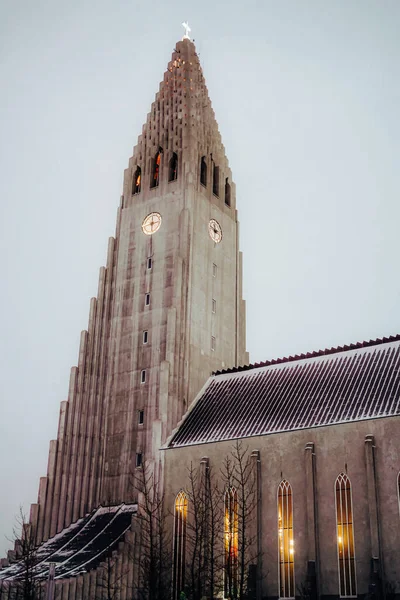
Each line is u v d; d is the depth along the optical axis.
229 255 98.00
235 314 95.88
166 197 93.88
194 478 71.00
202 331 88.38
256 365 81.62
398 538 58.69
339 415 65.56
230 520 64.88
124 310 90.62
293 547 63.59
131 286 91.50
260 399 75.19
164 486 72.88
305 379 74.50
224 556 65.38
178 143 96.44
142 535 67.94
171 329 83.38
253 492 66.69
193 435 74.69
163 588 61.72
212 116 103.56
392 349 71.50
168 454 74.25
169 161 96.31
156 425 76.56
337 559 60.91
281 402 72.50
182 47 106.50
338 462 63.56
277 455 67.12
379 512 60.09
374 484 60.50
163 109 100.88
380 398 65.25
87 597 63.91
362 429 63.31
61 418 85.06
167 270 89.12
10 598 63.84
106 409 86.00
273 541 64.81
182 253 88.88
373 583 56.69
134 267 92.44
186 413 80.06
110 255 95.38
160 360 84.12
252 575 63.22
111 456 83.00
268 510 66.06
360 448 62.84
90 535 75.38
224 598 65.31
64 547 74.25
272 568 64.00
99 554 69.12
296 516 64.12
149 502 66.88
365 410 64.50
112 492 80.75
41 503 80.50
